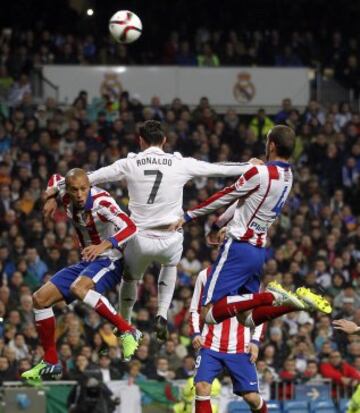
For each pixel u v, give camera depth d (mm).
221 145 32312
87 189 12742
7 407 22531
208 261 27672
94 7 38844
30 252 26375
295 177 32625
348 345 25875
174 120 33562
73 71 37406
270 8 40750
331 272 28547
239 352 17062
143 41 39469
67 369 23312
